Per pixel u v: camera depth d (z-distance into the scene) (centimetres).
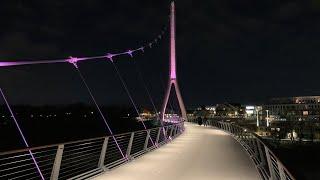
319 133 10450
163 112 5709
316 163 7300
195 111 15650
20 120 9581
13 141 8375
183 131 3709
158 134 2100
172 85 5981
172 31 6016
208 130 4028
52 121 10088
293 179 456
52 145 828
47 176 2209
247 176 1082
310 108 13900
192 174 1120
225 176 1084
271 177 830
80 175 1038
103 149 1167
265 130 10881
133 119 9062
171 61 5956
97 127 9212
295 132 10625
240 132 2359
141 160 1463
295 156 7644
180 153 1720
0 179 2920
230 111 15838
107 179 1036
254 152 1439
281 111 14475
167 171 1178
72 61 1997
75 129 9419
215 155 1641
